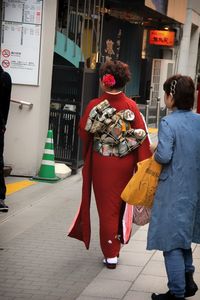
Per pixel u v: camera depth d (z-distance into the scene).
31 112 8.99
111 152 5.16
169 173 4.18
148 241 4.21
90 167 5.33
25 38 8.79
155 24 21.72
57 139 9.80
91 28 14.23
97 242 6.14
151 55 23.09
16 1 8.72
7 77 6.78
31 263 5.38
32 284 4.84
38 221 6.82
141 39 21.92
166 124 4.20
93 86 10.30
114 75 5.09
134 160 5.25
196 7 24.72
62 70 9.64
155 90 21.89
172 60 22.69
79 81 9.58
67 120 9.72
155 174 4.27
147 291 4.69
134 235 6.36
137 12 18.12
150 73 22.88
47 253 5.69
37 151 9.11
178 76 4.36
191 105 4.34
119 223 5.32
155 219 4.20
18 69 8.87
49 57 9.12
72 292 4.68
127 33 20.70
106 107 5.13
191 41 26.08
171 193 4.15
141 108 16.03
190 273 4.38
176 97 4.30
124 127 5.15
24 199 7.84
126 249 5.85
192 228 4.21
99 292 4.66
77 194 8.35
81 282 4.93
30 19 8.75
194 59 26.30
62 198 8.06
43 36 8.82
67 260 5.50
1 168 7.04
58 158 9.88
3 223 6.68
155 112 16.89
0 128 6.85
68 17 12.26
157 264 5.40
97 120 5.11
